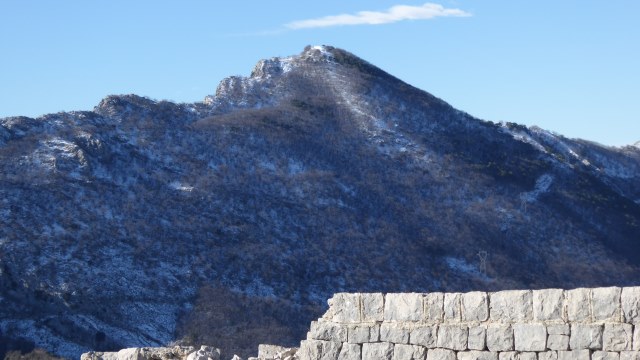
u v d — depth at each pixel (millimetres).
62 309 124375
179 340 122500
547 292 23922
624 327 22922
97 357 31266
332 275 158500
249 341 125438
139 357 30562
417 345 25297
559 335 23562
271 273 152625
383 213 182000
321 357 26469
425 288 162625
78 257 141625
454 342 24781
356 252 167250
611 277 174875
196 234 160625
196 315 130500
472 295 24828
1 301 122562
